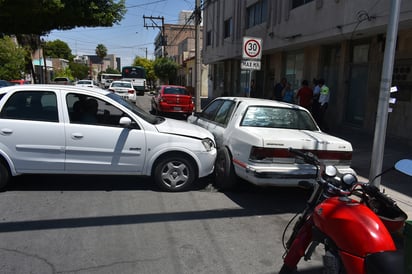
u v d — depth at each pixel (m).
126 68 40.09
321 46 14.39
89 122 5.54
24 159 5.37
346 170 5.29
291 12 14.73
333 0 11.68
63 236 4.05
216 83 31.75
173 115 17.69
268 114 6.13
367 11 9.96
